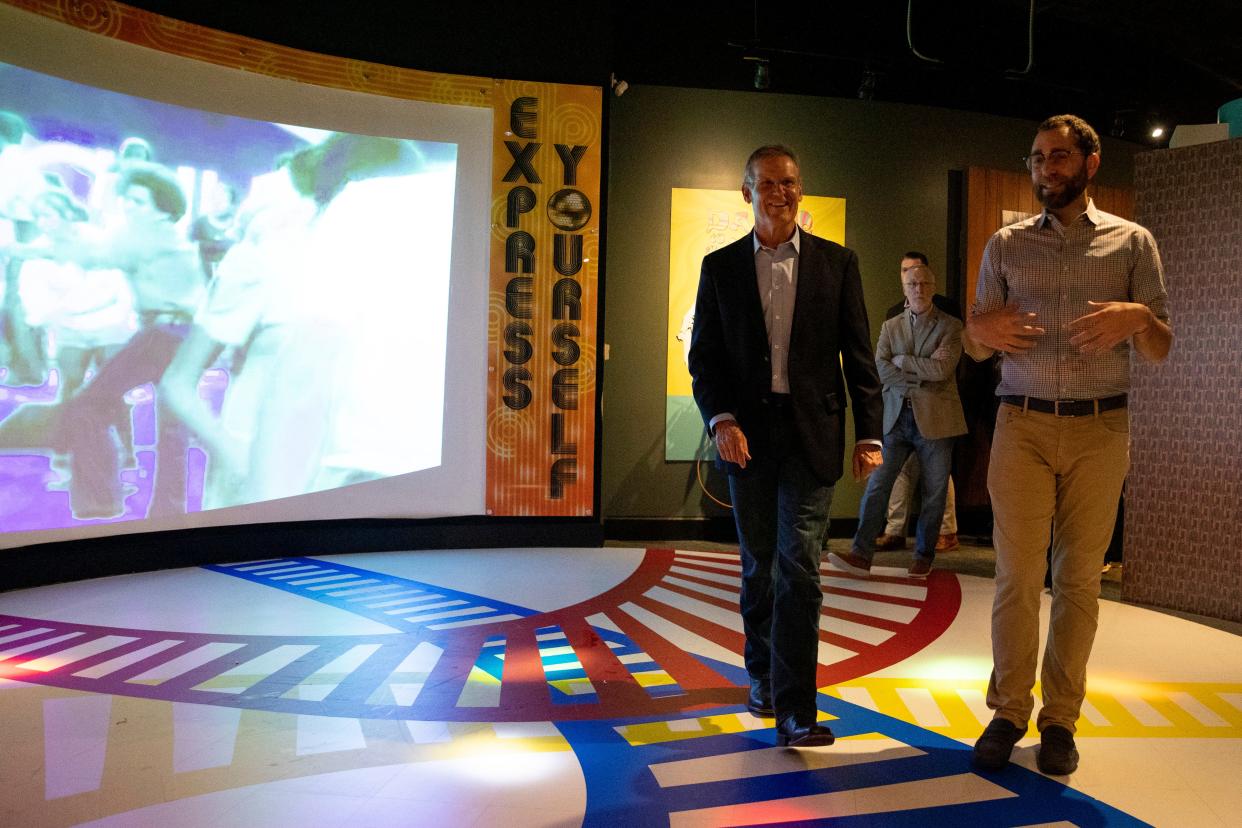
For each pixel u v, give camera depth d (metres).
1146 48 8.48
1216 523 4.54
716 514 6.76
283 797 2.36
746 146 6.75
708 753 2.69
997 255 2.74
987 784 2.49
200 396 5.34
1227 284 4.51
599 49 6.19
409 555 5.82
